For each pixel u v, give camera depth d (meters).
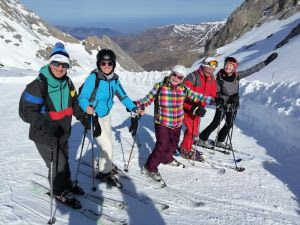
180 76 5.30
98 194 4.90
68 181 4.53
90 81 4.76
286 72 19.41
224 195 5.32
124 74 29.00
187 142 6.74
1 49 78.50
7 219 3.87
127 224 4.12
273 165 6.80
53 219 3.97
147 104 5.46
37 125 3.72
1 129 8.53
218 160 6.92
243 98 12.26
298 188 5.75
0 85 19.56
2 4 101.69
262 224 4.52
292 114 8.62
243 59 44.31
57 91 3.97
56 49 3.88
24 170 5.41
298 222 4.68
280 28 56.06
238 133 9.34
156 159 5.53
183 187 5.51
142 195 5.04
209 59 6.26
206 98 5.88
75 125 9.41
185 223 4.37
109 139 5.14
